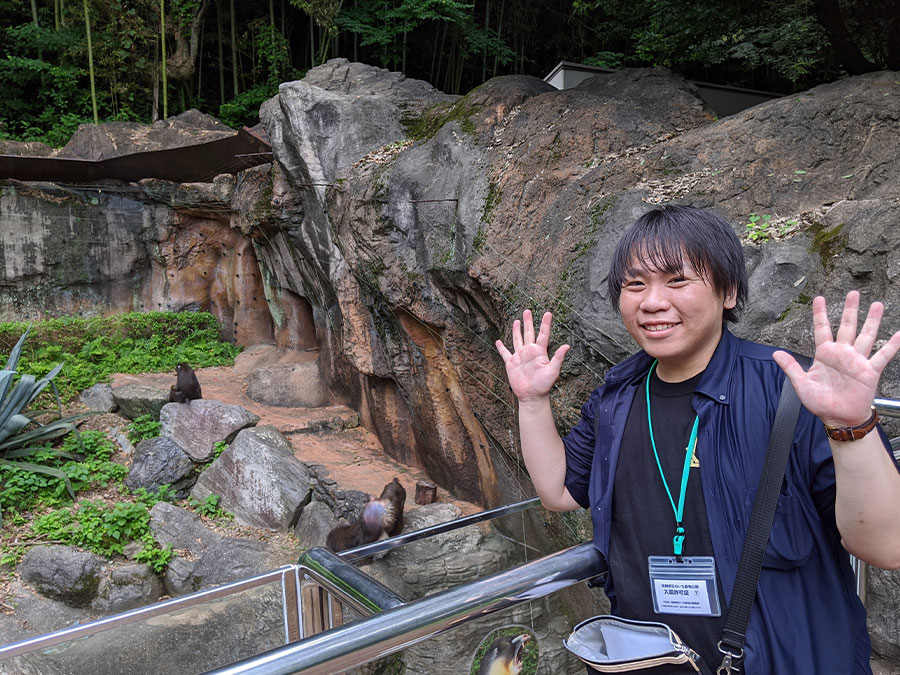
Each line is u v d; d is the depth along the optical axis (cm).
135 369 1400
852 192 509
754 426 134
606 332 509
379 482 912
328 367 1225
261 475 939
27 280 1512
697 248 140
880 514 114
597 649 143
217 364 1494
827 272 438
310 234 1075
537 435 169
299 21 2155
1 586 781
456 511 801
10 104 1944
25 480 924
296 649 115
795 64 998
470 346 746
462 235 718
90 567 794
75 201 1538
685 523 137
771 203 536
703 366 146
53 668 275
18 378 1217
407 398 923
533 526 266
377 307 905
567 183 651
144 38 1845
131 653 274
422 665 139
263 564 827
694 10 825
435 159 820
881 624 309
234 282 1608
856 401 112
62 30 1903
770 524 127
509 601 140
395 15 1803
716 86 1107
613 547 149
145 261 1630
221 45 2017
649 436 147
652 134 683
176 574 827
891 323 381
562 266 579
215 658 247
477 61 2169
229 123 1933
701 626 134
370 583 149
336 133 975
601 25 1545
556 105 755
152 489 958
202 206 1555
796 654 126
